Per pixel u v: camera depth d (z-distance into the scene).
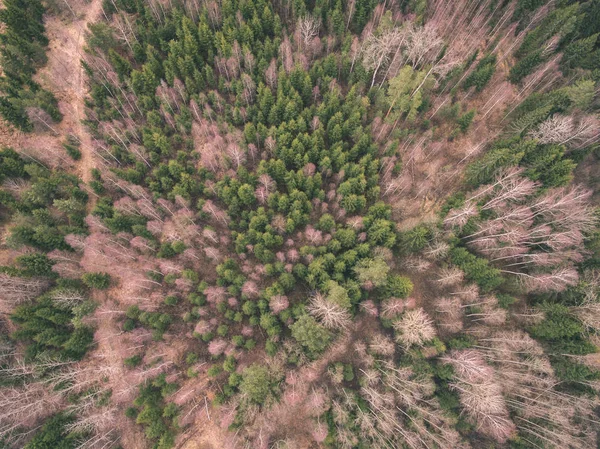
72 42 73.50
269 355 55.16
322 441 54.38
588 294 56.16
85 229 61.50
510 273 63.12
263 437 52.25
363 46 65.38
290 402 53.78
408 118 66.62
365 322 61.25
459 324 58.06
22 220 57.09
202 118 68.62
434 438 50.94
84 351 57.09
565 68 71.94
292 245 62.56
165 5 70.44
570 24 67.25
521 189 55.66
